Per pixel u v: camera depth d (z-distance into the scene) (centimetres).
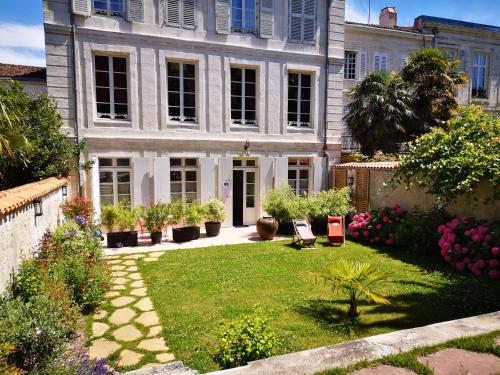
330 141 1373
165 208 1016
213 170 1199
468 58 1934
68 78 1034
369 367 263
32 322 335
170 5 1112
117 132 1092
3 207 399
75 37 1026
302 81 1345
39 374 308
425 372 255
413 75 1377
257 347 335
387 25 1969
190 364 382
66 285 489
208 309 531
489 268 673
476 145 788
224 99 1207
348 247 947
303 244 969
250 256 855
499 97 2044
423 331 319
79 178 1051
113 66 1092
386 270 722
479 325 330
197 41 1147
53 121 952
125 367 381
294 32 1285
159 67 1119
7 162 777
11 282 441
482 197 792
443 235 783
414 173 889
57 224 820
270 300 563
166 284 649
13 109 746
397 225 948
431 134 874
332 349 289
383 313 506
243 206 1296
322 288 620
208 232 1110
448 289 602
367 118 1303
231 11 1193
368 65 1727
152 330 470
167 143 1148
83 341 439
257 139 1260
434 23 1820
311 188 1369
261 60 1243
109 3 1056
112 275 685
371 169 1112
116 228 988
